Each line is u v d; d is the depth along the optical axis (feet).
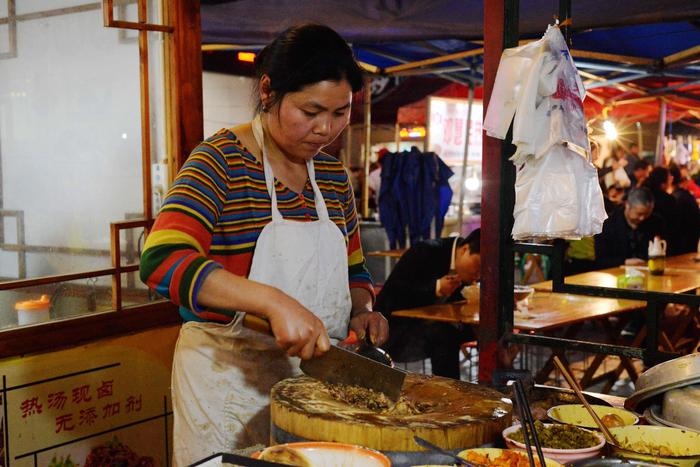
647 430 5.31
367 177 29.55
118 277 10.02
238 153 6.28
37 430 9.11
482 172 8.50
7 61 10.47
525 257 29.94
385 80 34.24
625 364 19.24
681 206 25.16
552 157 7.85
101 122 10.49
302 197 6.65
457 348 15.84
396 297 15.67
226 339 6.59
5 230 10.63
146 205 10.46
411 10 15.25
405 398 5.43
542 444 5.04
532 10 14.53
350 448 4.48
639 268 21.07
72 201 10.50
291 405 5.27
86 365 9.59
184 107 10.39
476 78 23.82
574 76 7.84
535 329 14.33
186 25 10.36
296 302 5.15
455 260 15.56
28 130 10.56
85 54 10.46
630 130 42.96
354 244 7.50
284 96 5.90
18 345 8.87
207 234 5.86
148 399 10.37
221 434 6.70
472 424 4.97
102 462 9.82
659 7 14.02
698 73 22.58
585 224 7.94
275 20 16.06
